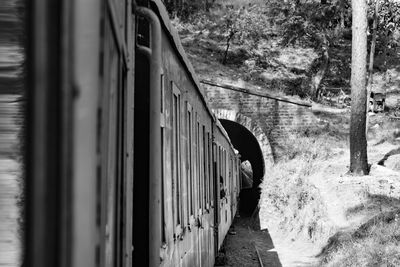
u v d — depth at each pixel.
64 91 1.15
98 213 1.26
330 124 29.72
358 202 16.94
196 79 7.83
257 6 45.66
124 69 2.66
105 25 1.41
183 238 5.91
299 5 44.38
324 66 42.09
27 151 1.36
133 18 3.33
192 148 7.38
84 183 1.16
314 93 40.28
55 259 1.14
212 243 11.58
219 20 45.41
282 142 29.00
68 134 1.15
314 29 44.44
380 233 13.13
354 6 20.08
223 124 31.58
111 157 1.82
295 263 15.55
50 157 1.15
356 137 20.47
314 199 20.05
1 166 1.51
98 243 1.27
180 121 5.95
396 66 48.53
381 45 49.06
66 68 1.16
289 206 22.97
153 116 3.57
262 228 23.73
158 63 3.61
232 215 22.36
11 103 1.51
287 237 20.69
